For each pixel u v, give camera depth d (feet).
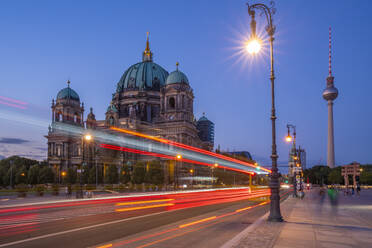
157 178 408.05
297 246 44.83
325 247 44.27
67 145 537.24
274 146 73.36
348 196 200.44
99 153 505.25
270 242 47.44
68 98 566.77
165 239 52.75
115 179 423.23
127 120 522.88
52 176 434.71
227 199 174.40
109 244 48.88
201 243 49.34
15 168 431.02
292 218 77.61
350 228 61.26
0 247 47.21
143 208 114.21
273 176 72.59
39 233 59.16
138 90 602.44
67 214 92.73
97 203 140.87
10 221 76.54
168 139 496.23
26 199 173.17
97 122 540.93
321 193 223.71
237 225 69.36
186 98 516.73
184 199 174.60
